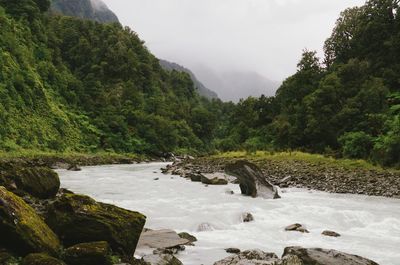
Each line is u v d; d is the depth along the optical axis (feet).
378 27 233.76
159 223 47.91
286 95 258.57
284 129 206.69
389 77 205.36
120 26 525.75
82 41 437.99
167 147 313.32
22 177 45.16
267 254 32.68
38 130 224.94
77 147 247.09
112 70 425.69
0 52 242.78
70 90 323.57
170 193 76.18
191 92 613.93
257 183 74.95
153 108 392.27
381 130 147.43
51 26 441.68
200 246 38.60
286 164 138.51
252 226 48.62
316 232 46.80
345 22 266.16
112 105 336.08
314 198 75.10
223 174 105.19
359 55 244.22
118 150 273.33
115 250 30.53
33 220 28.14
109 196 69.77
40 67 292.61
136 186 88.07
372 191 85.51
